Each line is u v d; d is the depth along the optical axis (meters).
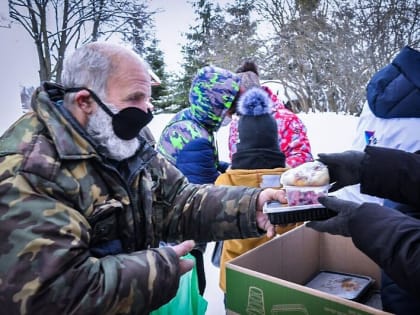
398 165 0.88
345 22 6.98
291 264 1.26
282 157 1.67
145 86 0.94
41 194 0.75
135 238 0.95
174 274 0.83
